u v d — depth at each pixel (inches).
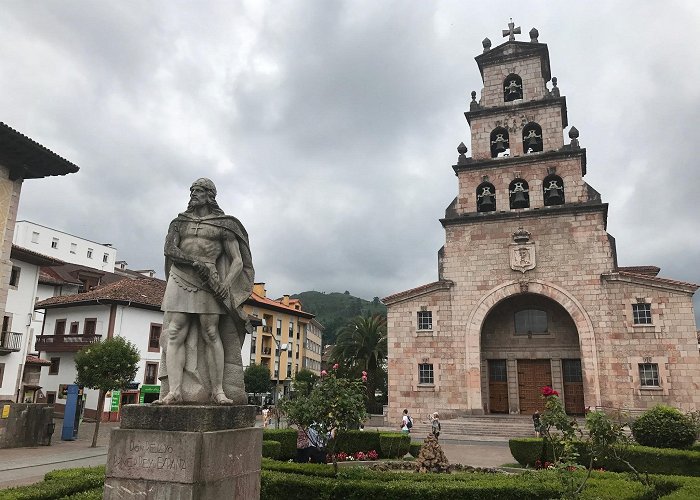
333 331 5467.5
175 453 239.9
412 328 1387.8
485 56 1550.2
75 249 2915.8
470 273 1380.4
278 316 3083.2
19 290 1298.0
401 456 844.6
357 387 569.0
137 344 1681.8
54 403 1684.3
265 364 2938.0
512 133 1460.4
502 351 1389.0
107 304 1659.7
